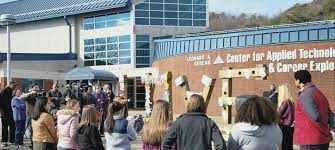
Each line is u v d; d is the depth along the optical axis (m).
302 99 7.61
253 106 5.57
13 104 15.65
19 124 15.63
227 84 13.53
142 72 47.62
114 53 51.69
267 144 5.52
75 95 17.47
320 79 30.73
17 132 15.65
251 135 5.52
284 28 32.34
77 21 55.38
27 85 48.56
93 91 19.33
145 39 50.47
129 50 50.41
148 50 50.47
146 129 7.42
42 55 51.16
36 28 58.88
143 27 50.38
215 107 35.72
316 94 7.59
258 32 33.62
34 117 9.98
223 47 35.66
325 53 30.58
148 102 18.27
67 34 55.62
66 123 9.16
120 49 51.16
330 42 30.42
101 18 53.16
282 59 32.25
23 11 61.41
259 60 33.41
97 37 53.31
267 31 33.16
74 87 20.98
